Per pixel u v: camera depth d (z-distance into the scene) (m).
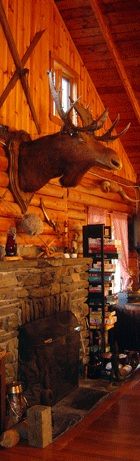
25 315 3.97
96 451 3.09
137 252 9.18
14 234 4.02
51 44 6.06
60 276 4.70
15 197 4.82
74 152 4.57
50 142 4.67
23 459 2.98
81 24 6.53
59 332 4.22
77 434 3.39
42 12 5.81
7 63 4.89
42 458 2.99
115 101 7.74
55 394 4.06
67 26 6.63
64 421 3.62
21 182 4.84
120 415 3.78
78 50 7.04
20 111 5.14
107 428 3.50
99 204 7.59
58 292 4.62
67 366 4.36
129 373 5.02
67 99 6.86
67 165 4.66
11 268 3.82
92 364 4.94
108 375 4.89
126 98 7.59
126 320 6.24
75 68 6.91
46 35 5.89
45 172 4.77
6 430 3.30
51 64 6.01
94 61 7.12
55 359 4.08
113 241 5.50
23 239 4.93
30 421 3.22
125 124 8.12
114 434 3.38
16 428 3.37
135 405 4.04
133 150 8.80
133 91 7.33
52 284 4.50
